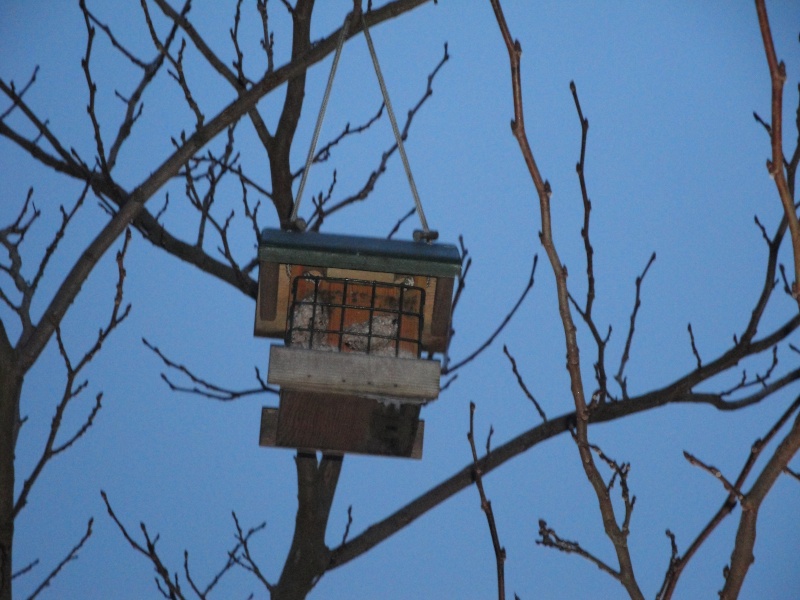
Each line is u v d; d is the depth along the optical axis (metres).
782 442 6.45
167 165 8.60
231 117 8.70
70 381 7.90
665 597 6.66
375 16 8.94
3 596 7.73
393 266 7.39
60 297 8.25
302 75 9.96
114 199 10.02
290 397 7.29
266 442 7.67
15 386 8.06
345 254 7.36
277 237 7.49
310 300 7.78
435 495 10.18
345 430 7.44
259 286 7.62
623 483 6.83
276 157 10.05
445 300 7.68
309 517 9.85
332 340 7.70
